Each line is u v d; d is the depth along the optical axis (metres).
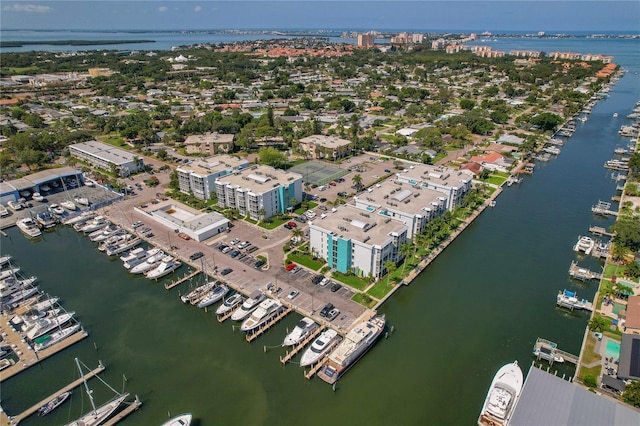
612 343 131.12
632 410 99.88
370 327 133.50
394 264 156.75
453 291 161.38
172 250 184.00
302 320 139.75
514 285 165.38
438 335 139.25
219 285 159.75
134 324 144.62
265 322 141.38
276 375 124.06
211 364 128.00
